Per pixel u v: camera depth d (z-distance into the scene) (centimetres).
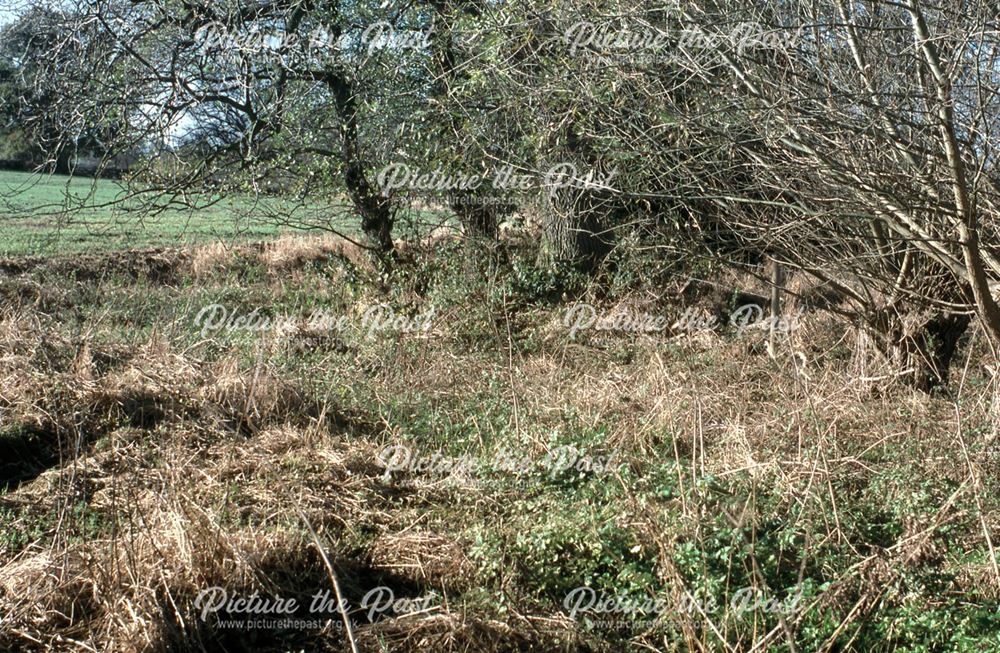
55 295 1312
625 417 746
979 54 534
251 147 1195
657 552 510
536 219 1305
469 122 1030
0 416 716
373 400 843
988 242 624
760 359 955
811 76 613
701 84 662
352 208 1317
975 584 477
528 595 502
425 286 1255
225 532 514
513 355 1054
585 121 802
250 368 860
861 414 723
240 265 1641
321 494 621
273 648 470
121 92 1151
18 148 1406
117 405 759
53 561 489
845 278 844
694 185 685
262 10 1220
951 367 970
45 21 1160
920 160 601
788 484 559
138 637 445
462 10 1055
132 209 1216
